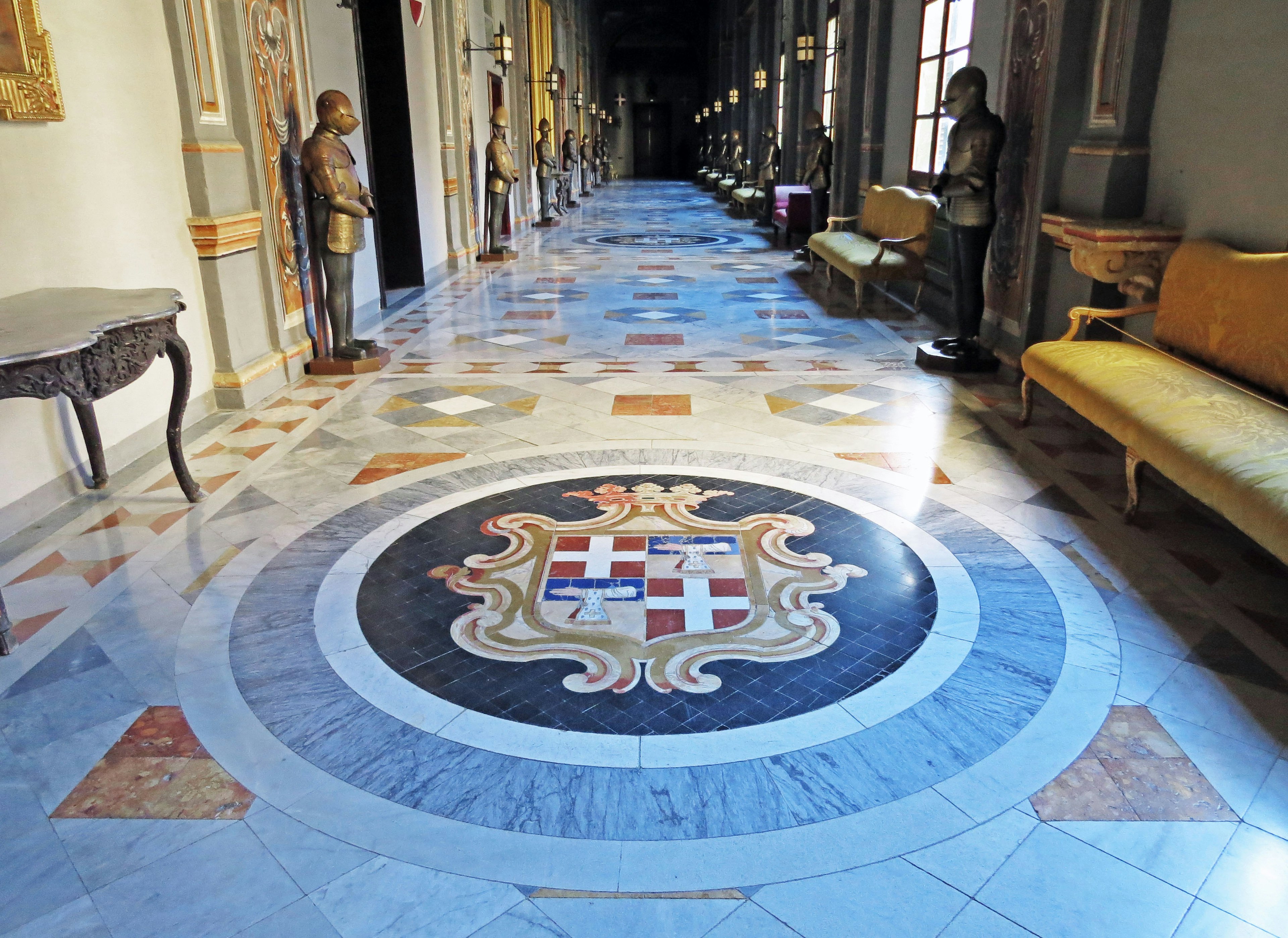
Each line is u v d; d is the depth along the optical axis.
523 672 2.46
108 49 3.97
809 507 3.58
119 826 1.90
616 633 2.65
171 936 1.63
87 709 2.31
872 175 10.05
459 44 10.09
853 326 7.25
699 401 5.07
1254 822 1.90
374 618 2.75
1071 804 1.96
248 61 4.93
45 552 3.23
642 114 36.12
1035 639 2.62
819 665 2.49
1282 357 3.24
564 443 4.36
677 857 1.81
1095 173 4.79
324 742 2.17
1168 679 2.42
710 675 2.44
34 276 3.55
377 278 7.73
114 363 3.04
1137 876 1.76
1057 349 4.23
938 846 1.84
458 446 4.33
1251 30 3.79
